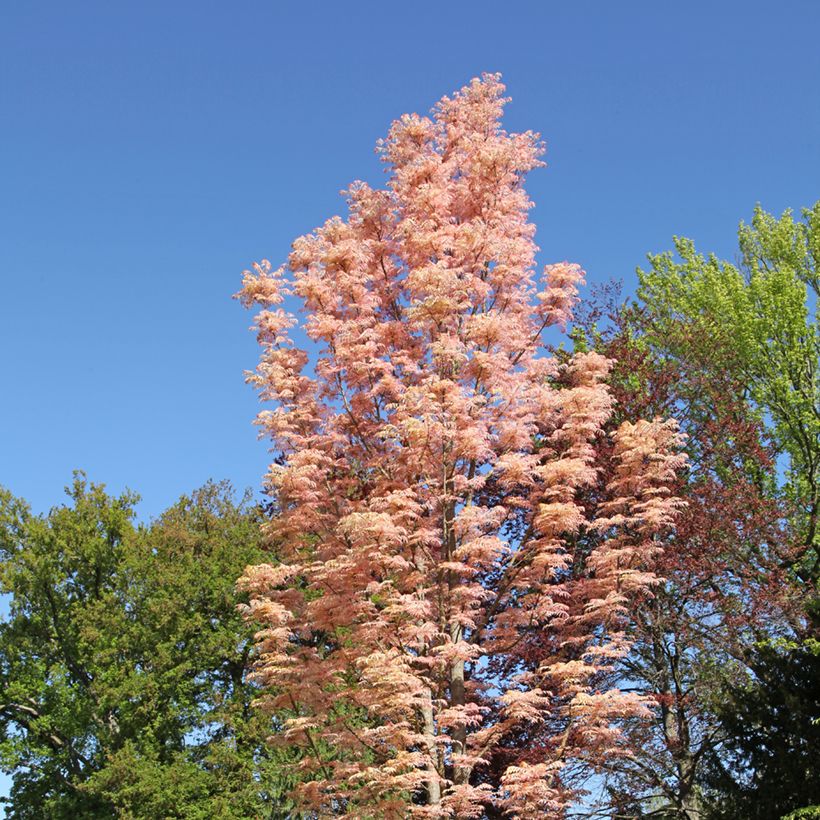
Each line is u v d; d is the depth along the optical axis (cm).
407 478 2245
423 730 2072
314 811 2258
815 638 2597
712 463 2888
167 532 4069
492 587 2552
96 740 3816
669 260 3966
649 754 2509
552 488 2147
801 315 3453
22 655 3975
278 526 2264
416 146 2689
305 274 2400
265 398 2330
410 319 2241
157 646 3662
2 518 4125
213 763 3425
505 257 2411
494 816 2469
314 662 2052
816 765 2252
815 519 3120
